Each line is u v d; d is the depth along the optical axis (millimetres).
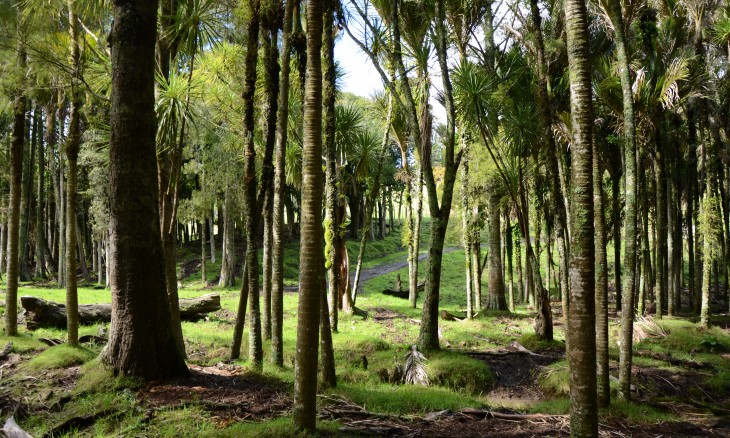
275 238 7031
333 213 10484
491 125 9562
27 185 24453
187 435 4227
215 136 17812
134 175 5695
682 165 15352
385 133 13125
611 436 4957
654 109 9258
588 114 3379
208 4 6285
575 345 3236
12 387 5441
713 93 11523
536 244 11656
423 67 9141
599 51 9672
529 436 4875
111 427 4441
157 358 5703
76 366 6219
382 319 13320
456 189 14852
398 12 9461
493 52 11195
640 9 8516
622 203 15273
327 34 8281
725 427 5512
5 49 6598
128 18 5648
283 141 7066
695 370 8539
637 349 9914
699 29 11305
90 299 14852
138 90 5711
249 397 5402
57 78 6867
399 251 43094
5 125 12156
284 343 8672
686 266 24969
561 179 8977
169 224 7172
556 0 8750
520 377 8148
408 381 7508
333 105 8578
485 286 25531
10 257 7836
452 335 11250
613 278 22078
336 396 5840
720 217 13930
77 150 7176
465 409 5680
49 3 6473
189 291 21422
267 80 6742
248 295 7160
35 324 9117
